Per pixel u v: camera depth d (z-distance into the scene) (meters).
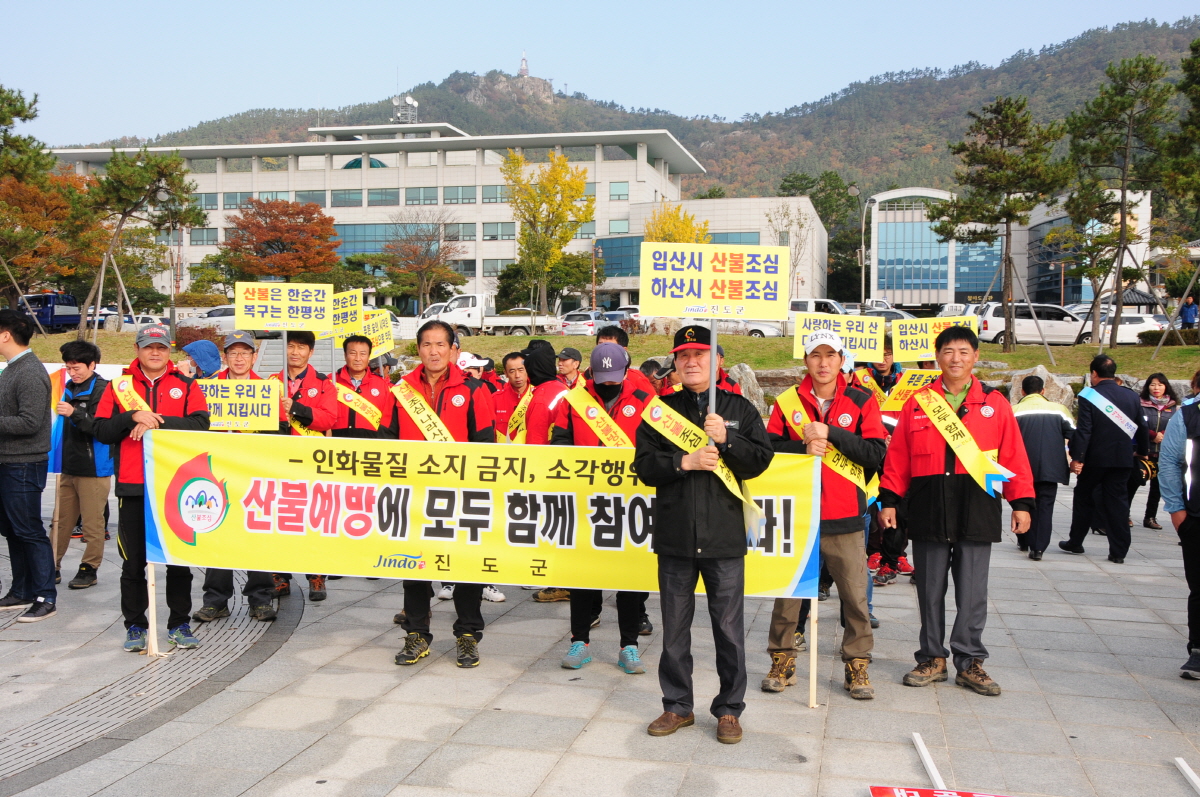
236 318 6.62
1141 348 24.22
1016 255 68.50
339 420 6.90
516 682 5.20
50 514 10.65
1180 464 5.29
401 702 4.86
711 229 59.44
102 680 5.23
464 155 67.88
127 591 5.73
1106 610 6.83
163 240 67.06
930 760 4.02
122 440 5.70
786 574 4.78
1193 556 5.25
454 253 59.12
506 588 7.78
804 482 4.77
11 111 22.48
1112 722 4.57
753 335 29.62
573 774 3.96
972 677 5.02
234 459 5.54
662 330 31.17
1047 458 8.62
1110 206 24.83
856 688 4.89
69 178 37.75
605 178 62.91
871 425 5.02
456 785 3.86
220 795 3.78
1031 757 4.14
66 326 36.84
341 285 52.78
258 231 49.84
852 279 74.62
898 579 8.01
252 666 5.48
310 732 4.45
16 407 6.27
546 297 50.91
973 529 4.96
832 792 3.79
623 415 5.59
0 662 5.54
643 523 5.09
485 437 5.80
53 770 4.03
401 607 7.00
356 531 5.43
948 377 5.24
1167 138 22.97
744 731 4.45
